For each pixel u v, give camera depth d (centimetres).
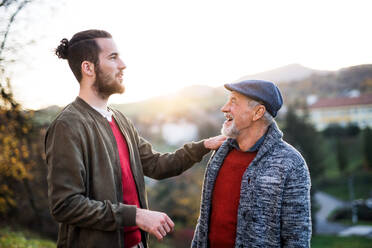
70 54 167
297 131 3403
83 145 152
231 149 179
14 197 532
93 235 150
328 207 3766
